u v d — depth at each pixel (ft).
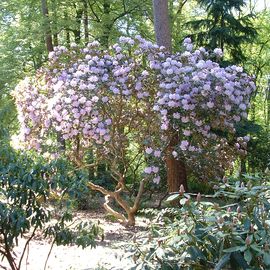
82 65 25.59
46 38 44.01
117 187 29.12
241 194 8.21
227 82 25.05
